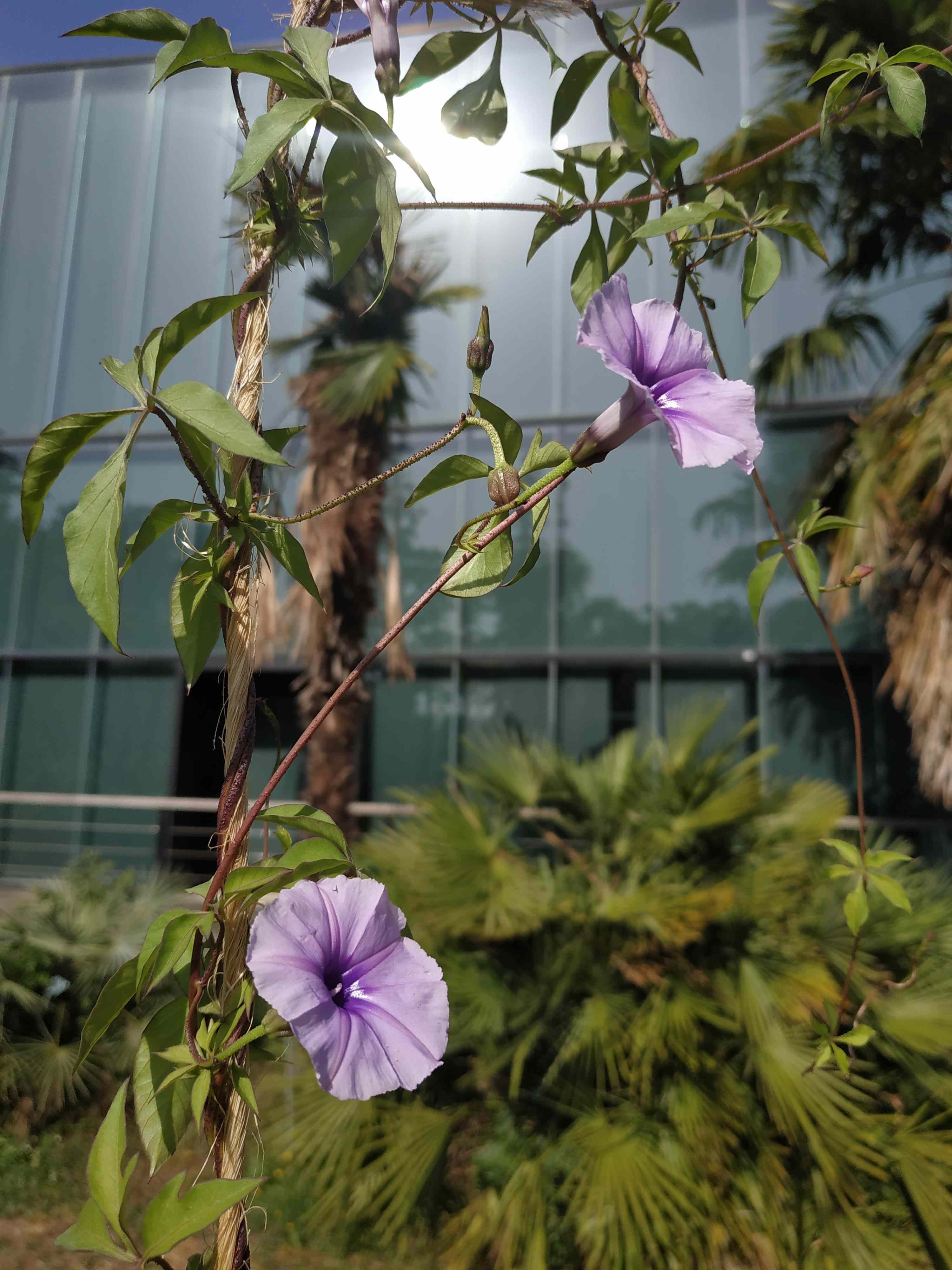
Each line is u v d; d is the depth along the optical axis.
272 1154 2.66
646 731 4.01
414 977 0.67
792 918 2.94
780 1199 2.46
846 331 6.00
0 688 10.12
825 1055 1.40
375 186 0.76
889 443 4.78
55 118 10.98
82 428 0.61
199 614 0.85
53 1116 4.37
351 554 5.89
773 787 3.48
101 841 9.61
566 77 1.07
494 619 9.23
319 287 5.85
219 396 0.61
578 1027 2.89
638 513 9.07
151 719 9.85
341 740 5.88
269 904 0.63
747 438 0.69
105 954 4.78
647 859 3.29
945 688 4.67
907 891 2.94
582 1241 2.48
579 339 0.67
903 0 4.09
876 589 5.45
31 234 10.74
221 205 10.35
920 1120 2.48
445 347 9.25
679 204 1.04
